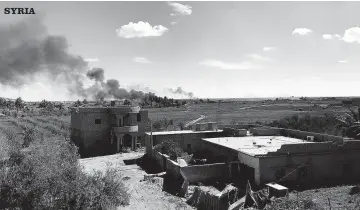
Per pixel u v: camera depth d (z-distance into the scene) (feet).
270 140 120.37
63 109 533.14
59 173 74.95
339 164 96.07
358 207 63.77
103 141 167.63
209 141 122.83
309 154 92.68
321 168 93.97
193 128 157.99
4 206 68.54
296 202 68.90
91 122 165.07
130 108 170.91
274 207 67.41
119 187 82.38
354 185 86.84
